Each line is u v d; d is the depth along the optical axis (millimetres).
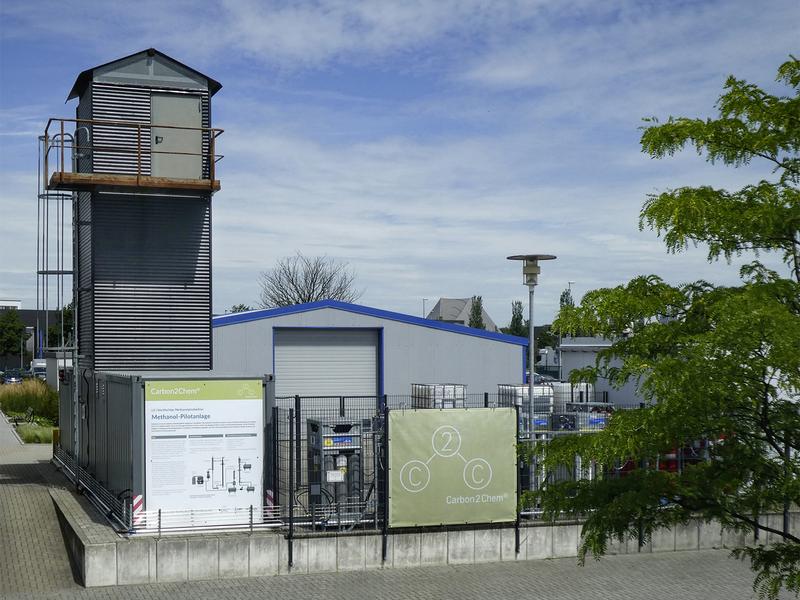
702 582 14812
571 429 17672
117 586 14008
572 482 10266
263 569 14711
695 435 8828
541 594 14047
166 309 21984
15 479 21516
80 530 15117
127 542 14141
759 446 9031
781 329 7973
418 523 15461
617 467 10281
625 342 9625
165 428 15039
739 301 8383
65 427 23234
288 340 33156
